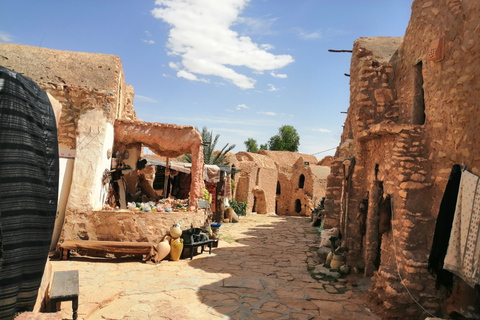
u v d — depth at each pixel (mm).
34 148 3135
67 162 10828
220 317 6305
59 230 10555
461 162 6098
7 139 2914
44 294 5348
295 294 7738
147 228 10781
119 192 13406
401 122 8734
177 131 12555
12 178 2906
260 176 32188
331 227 12453
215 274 9086
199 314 6395
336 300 7402
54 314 3420
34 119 3168
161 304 6785
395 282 6598
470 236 5438
